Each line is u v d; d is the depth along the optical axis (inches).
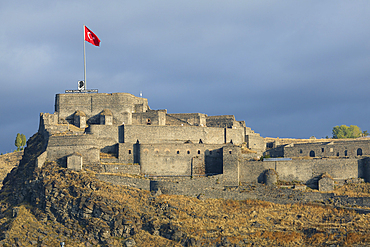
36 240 7726.4
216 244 7588.6
